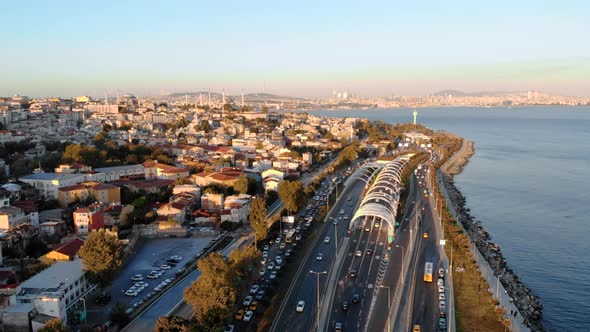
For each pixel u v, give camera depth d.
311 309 167.88
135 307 169.12
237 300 165.62
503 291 196.62
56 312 152.75
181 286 189.75
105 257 175.25
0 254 195.50
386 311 167.50
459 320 162.88
